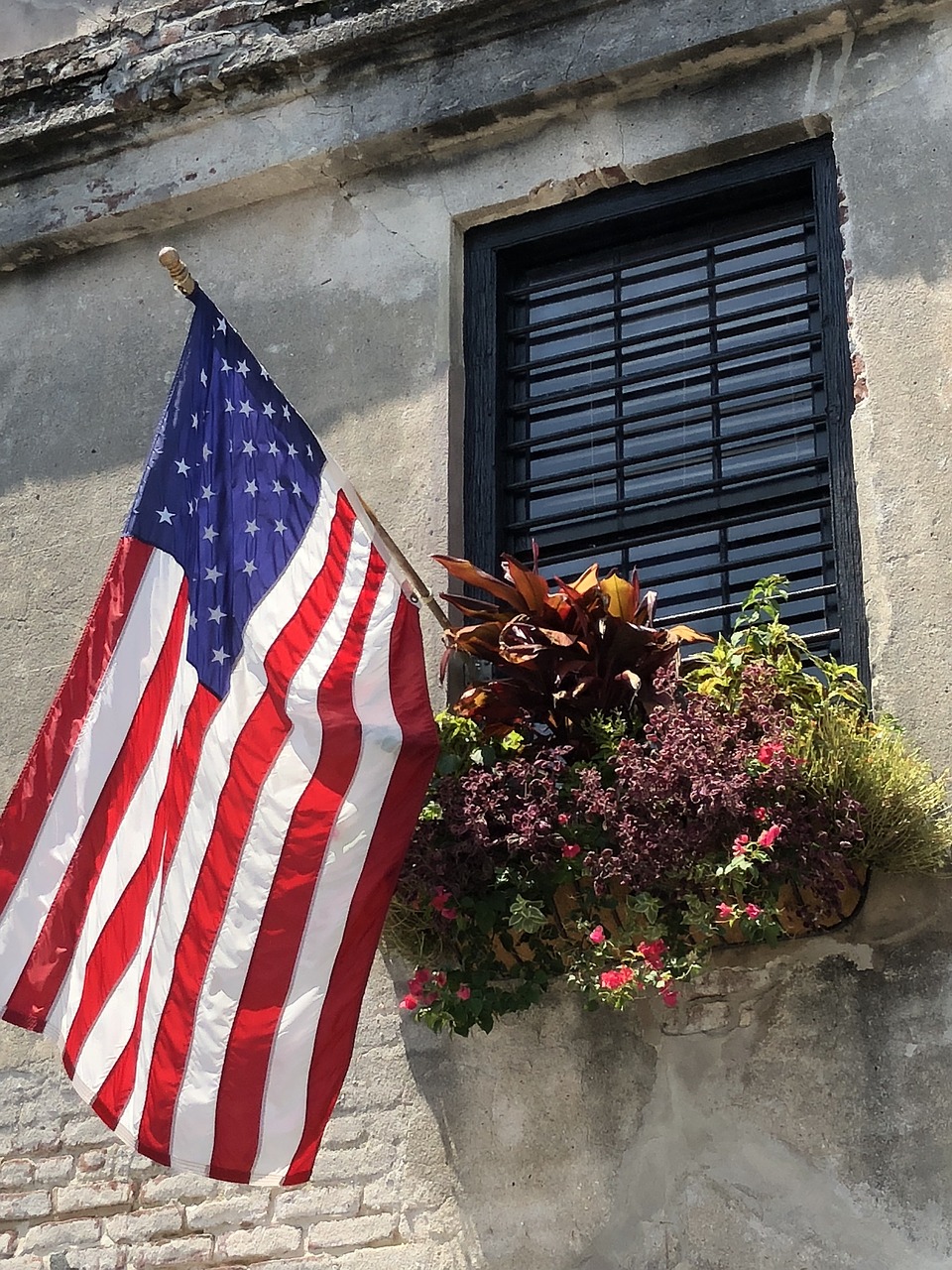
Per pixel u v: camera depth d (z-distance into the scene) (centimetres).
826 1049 464
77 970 462
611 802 455
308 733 456
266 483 491
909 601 506
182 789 463
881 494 521
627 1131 473
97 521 627
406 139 631
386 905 441
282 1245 498
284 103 657
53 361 663
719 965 481
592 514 573
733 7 596
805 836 446
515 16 625
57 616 617
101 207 670
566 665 487
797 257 579
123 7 717
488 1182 482
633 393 588
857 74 582
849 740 459
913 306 542
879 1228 443
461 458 591
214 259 654
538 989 476
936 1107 449
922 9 578
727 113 595
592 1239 465
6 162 693
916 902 471
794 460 555
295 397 612
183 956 445
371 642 469
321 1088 430
